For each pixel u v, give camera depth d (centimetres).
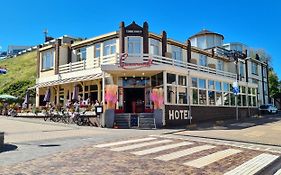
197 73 2930
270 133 1956
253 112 4125
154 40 3044
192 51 3669
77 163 929
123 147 1235
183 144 1373
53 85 3294
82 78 2912
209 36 4912
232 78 3622
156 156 1061
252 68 5019
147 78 2769
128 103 2764
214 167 930
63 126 2339
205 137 1686
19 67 7588
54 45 3591
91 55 3200
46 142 1376
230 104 3550
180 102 2694
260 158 1116
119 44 2881
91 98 3016
